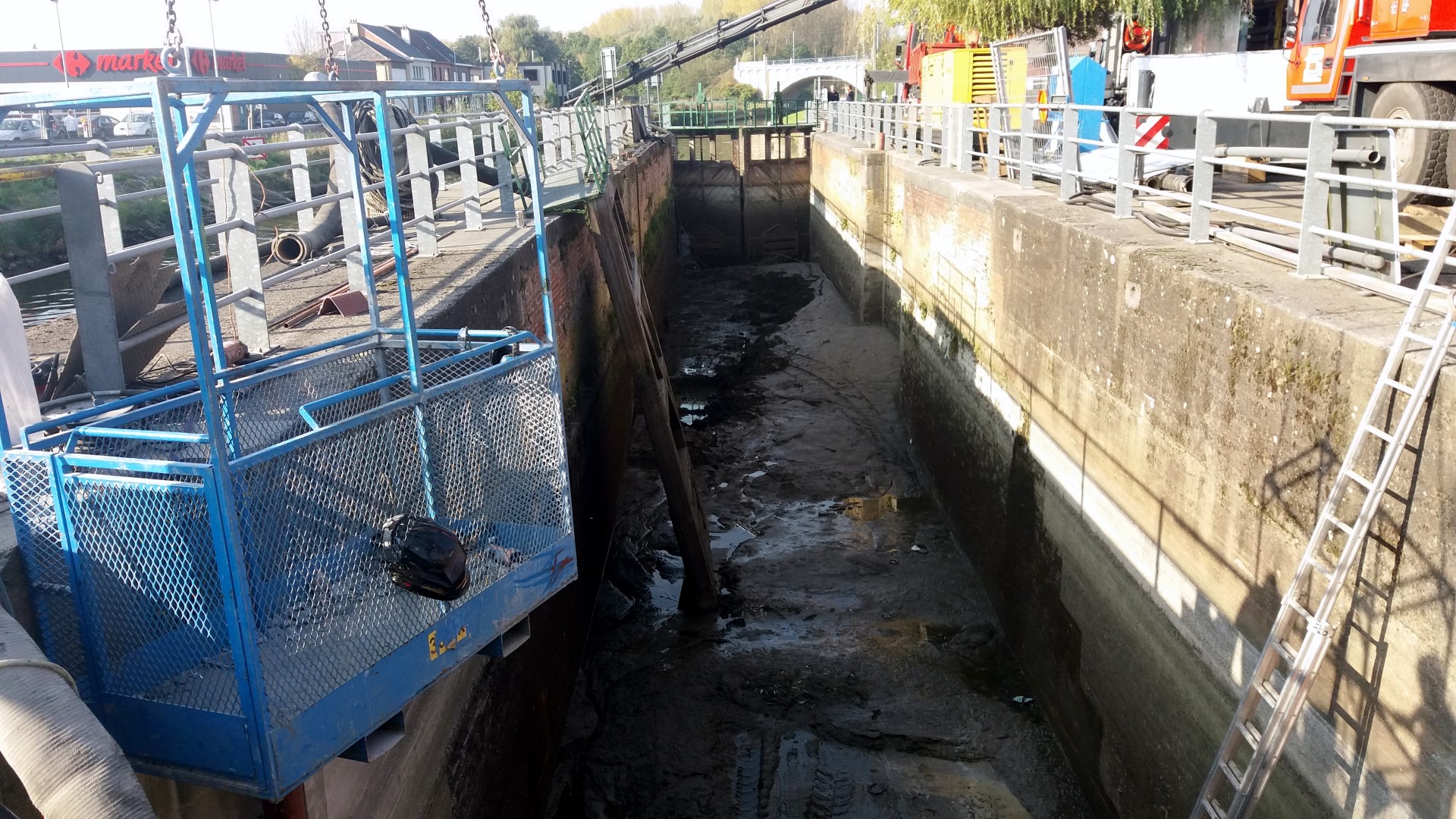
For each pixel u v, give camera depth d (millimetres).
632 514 15039
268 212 6691
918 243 17344
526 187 13109
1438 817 4637
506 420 5004
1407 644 4844
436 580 4094
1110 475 8500
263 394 5387
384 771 5441
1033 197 12047
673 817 8773
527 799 8469
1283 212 10758
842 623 11875
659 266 26578
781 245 36219
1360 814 5246
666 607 12469
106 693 3738
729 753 9570
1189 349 7016
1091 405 8906
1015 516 11273
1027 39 15492
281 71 50969
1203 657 6828
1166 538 7422
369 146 11875
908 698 10359
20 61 48438
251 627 3463
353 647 3951
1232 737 5891
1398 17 10023
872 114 25906
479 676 7273
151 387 5930
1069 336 9469
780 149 36719
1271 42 18188
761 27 35469
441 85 4793
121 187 22656
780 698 10383
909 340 18172
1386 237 6461
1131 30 21297
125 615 3680
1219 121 14430
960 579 12930
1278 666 5879
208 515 3453
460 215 13438
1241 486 6328
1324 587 5434
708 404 20297
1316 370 5523
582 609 11453
